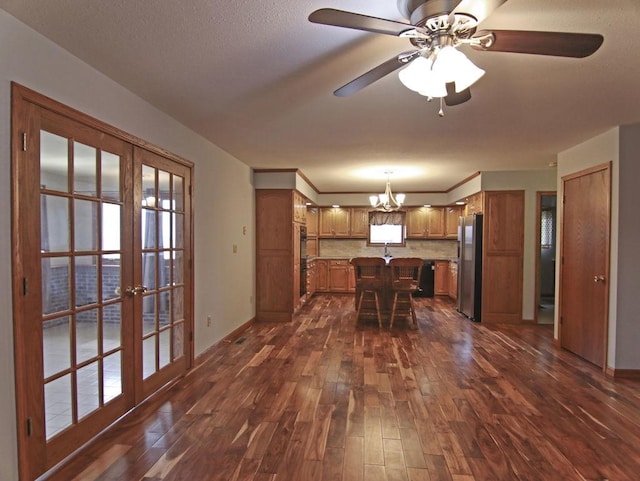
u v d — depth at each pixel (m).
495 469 2.10
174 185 3.32
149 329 2.97
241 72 2.33
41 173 1.96
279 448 2.29
